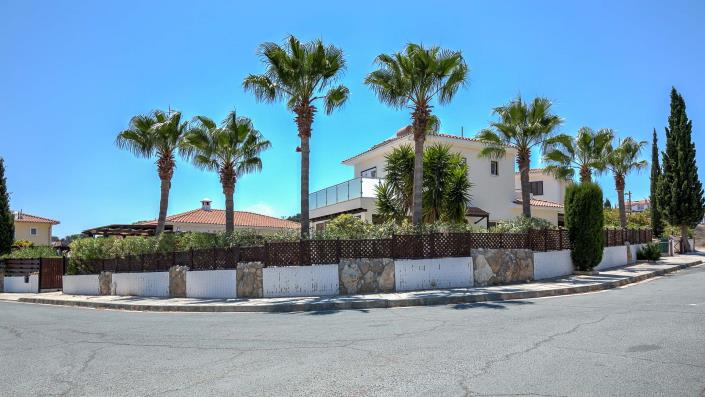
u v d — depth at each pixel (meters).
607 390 5.08
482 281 16.33
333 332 9.03
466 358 6.54
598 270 20.67
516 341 7.47
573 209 19.38
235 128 22.53
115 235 30.52
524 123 21.12
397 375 5.88
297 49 18.06
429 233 16.05
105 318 13.61
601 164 29.34
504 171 32.91
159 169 24.61
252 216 43.56
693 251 36.25
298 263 15.83
